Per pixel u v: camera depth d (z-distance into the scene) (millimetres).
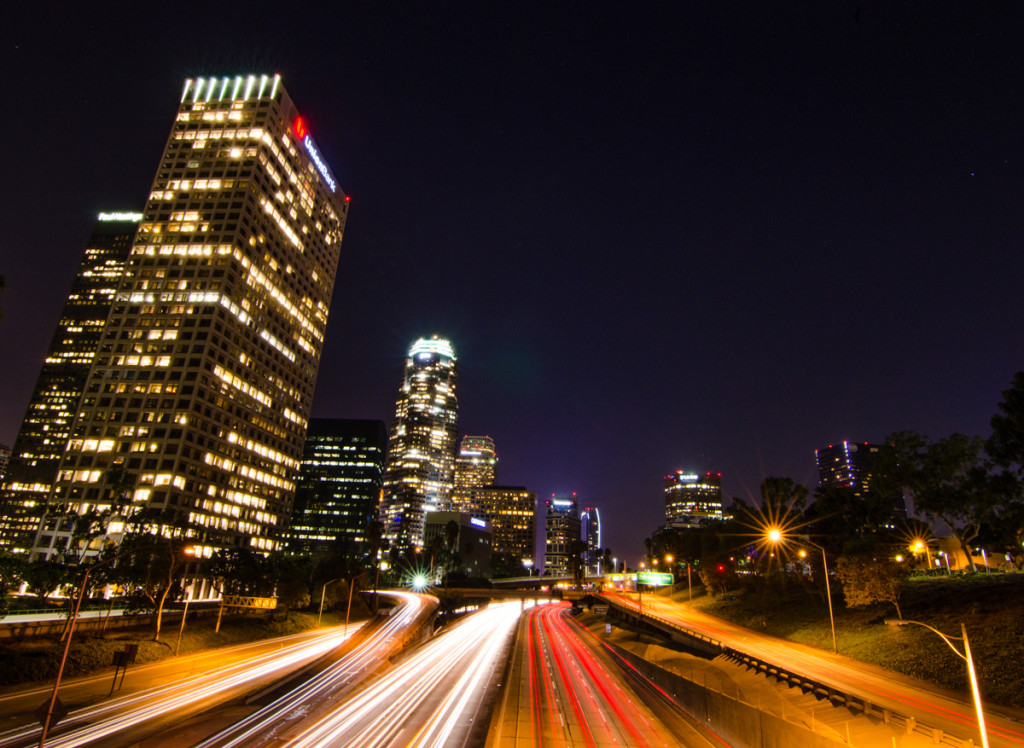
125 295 143000
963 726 32344
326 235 196125
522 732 37312
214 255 145875
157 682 49188
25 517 197625
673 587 159000
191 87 167375
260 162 158625
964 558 97125
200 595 123125
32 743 31484
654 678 55594
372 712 40594
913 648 50188
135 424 130375
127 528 115188
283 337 169000
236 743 32250
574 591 161750
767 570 101500
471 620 129625
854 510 94125
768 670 47500
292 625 92688
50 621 56344
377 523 142375
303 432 177625
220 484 140000
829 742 25984
